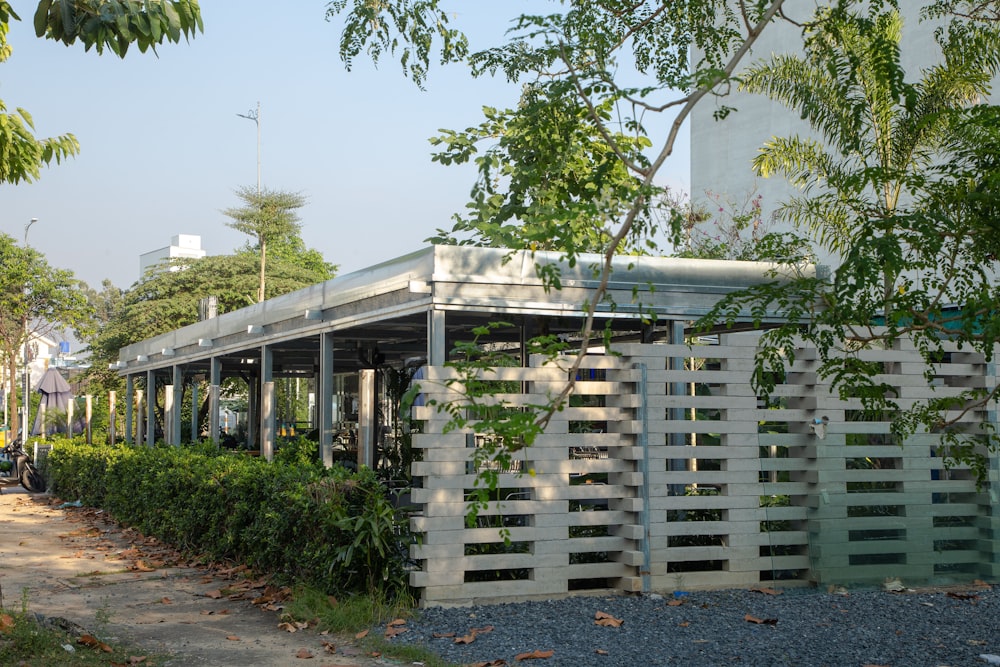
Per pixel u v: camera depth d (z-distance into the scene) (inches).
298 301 477.1
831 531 327.9
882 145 510.6
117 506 556.1
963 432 343.6
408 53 297.9
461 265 346.9
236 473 383.6
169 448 518.0
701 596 309.4
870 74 505.0
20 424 1750.7
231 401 1255.5
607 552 319.0
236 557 381.1
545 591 302.5
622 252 372.2
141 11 224.2
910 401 344.8
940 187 229.5
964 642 251.8
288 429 831.1
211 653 248.7
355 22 293.1
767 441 326.3
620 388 317.1
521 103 247.9
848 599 309.0
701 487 362.6
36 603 318.7
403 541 293.6
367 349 578.6
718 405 323.3
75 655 234.8
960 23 407.5
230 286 1395.2
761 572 336.5
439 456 292.7
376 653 245.3
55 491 775.1
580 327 430.3
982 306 209.3
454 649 247.3
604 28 232.7
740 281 386.3
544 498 304.2
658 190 176.7
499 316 412.5
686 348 321.1
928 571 335.6
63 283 1477.6
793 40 871.1
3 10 257.3
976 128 263.6
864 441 342.3
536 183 256.5
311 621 278.4
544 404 303.3
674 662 232.8
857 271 204.5
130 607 311.6
